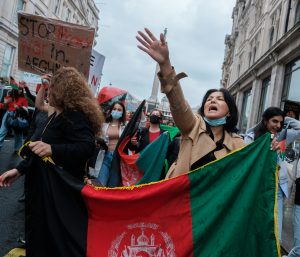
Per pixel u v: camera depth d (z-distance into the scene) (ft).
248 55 99.60
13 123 31.65
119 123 18.15
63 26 18.97
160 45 8.30
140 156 15.37
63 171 8.02
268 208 8.38
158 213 8.22
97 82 27.35
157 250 8.10
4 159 29.96
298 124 14.49
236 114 9.55
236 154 8.49
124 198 8.07
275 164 8.64
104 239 7.97
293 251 12.75
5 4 94.02
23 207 18.01
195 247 8.03
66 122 8.52
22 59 19.29
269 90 67.56
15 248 12.40
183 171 8.91
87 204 8.04
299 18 59.31
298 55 53.78
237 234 8.02
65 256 7.67
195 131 9.04
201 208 8.22
